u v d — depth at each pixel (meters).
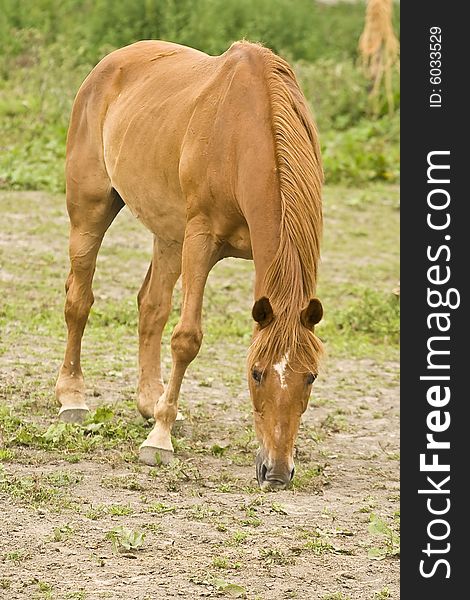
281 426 7.78
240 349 14.74
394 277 19.44
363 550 8.02
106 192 11.15
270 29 37.16
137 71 10.98
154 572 7.39
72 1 39.06
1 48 34.31
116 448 10.05
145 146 10.17
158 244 10.88
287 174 8.50
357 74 32.34
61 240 19.88
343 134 28.84
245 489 9.19
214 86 9.47
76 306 11.07
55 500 8.59
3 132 26.53
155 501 8.77
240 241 9.34
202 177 9.26
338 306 17.38
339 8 45.78
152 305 11.05
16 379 12.18
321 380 13.55
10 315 15.09
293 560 7.71
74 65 32.28
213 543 7.95
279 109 8.84
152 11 35.62
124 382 12.62
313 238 8.32
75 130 11.35
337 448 10.77
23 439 9.95
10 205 21.88
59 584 7.11
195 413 11.52
